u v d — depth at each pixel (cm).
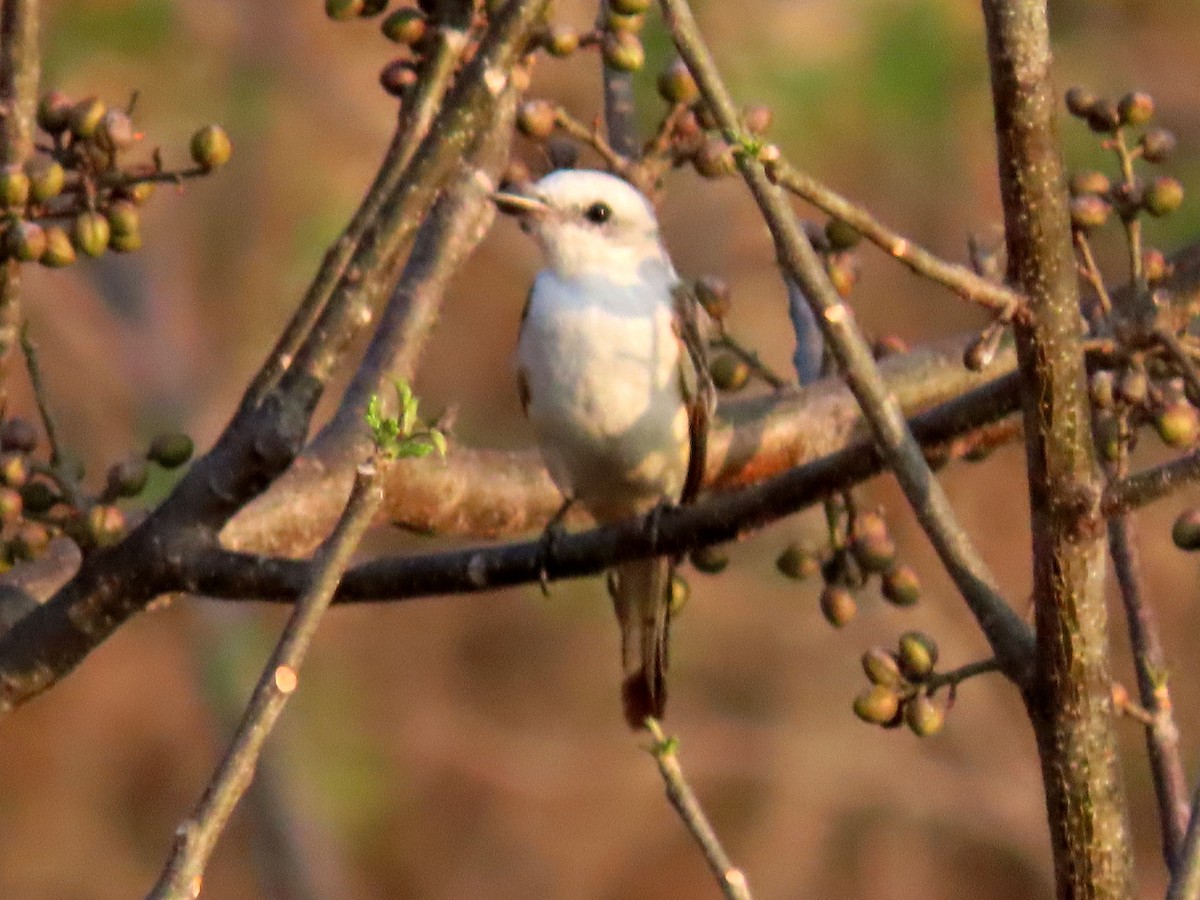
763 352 1475
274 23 1460
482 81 572
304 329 598
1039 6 468
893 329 1482
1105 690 480
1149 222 1270
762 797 1677
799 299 861
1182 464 470
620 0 631
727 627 1659
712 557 741
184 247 1514
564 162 859
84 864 1669
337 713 1659
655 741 443
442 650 1748
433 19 623
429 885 1670
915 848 1664
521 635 1756
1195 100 1413
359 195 1505
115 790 1698
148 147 1381
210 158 564
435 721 1722
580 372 806
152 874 1677
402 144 600
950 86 1291
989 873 1667
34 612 595
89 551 591
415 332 729
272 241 1502
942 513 490
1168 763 544
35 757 1688
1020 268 473
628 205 830
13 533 599
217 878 1631
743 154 462
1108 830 479
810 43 1269
